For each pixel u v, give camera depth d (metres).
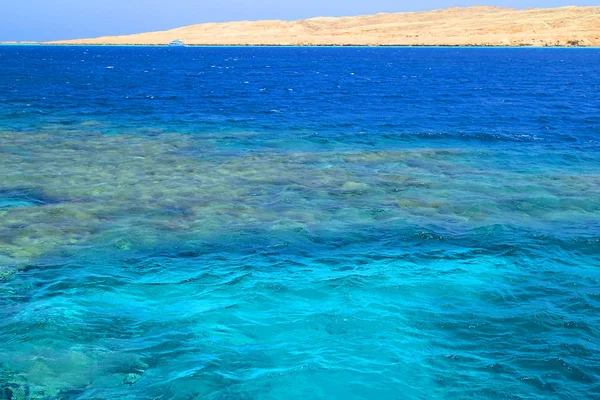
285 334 11.02
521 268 14.25
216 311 11.87
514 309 12.12
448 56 150.50
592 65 107.44
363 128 34.09
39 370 9.73
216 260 14.55
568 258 14.96
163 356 10.24
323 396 9.28
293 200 19.64
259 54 177.88
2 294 12.45
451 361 10.25
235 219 17.58
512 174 23.39
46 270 13.75
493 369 10.03
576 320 11.69
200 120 36.84
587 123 36.75
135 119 36.88
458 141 30.16
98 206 18.61
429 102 48.22
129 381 9.53
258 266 14.18
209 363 10.05
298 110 42.53
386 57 148.62
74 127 33.34
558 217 18.12
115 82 68.19
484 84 67.56
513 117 39.25
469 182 22.03
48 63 121.56
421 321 11.55
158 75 83.25
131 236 15.96
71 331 10.95
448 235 16.41
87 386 9.38
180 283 13.21
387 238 16.19
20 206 18.52
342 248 15.44
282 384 9.54
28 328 10.98
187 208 18.58
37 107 41.91
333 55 165.50
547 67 102.12
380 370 9.95
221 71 94.75
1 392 9.13
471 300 12.51
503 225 17.23
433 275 13.73
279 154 26.77
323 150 27.78
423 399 9.26
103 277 13.43
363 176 22.91
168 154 26.39
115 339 10.75
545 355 10.45
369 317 11.67
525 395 9.39
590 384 9.68
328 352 10.45
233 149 27.78
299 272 13.84
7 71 88.38
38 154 25.84
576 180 22.50
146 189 20.61
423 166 24.66
